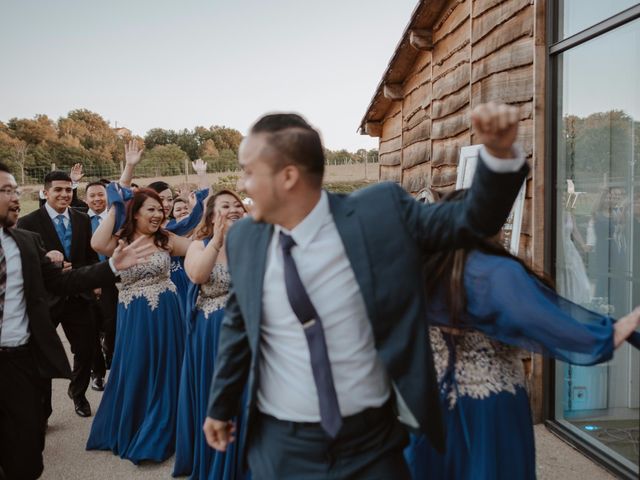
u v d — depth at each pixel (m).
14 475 2.98
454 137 6.34
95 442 4.11
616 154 3.57
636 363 3.34
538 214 4.05
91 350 4.89
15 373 2.99
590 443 3.59
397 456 1.74
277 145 1.52
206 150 60.41
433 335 2.19
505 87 4.60
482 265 1.97
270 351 1.68
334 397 1.59
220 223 3.34
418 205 1.59
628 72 3.43
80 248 5.41
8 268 2.99
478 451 2.08
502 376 2.12
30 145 54.47
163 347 4.01
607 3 3.56
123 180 4.40
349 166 33.75
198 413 3.52
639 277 3.41
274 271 1.61
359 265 1.53
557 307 1.97
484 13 5.06
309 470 1.66
